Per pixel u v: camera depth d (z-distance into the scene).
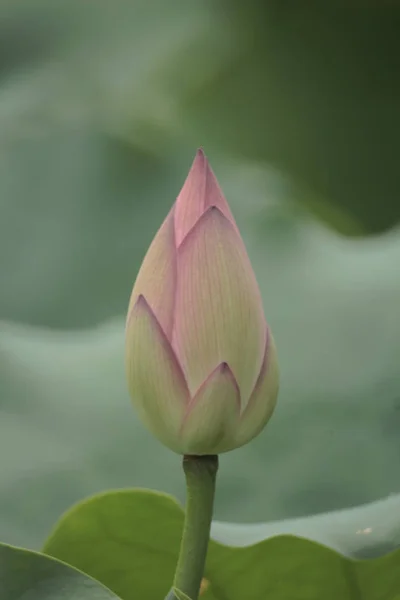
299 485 1.26
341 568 1.07
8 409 1.37
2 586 0.96
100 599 0.95
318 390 1.38
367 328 1.46
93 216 1.95
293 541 1.05
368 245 1.70
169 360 0.94
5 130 2.12
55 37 2.49
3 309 1.82
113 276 1.85
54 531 1.09
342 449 1.29
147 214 1.95
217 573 1.08
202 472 0.95
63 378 1.46
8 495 1.26
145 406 0.94
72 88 2.27
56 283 1.85
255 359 0.94
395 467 1.27
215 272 0.94
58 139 2.09
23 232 1.95
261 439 1.31
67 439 1.34
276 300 1.56
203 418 0.94
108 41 2.49
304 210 2.05
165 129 2.19
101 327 1.66
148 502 1.07
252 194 1.84
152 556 1.10
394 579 1.07
